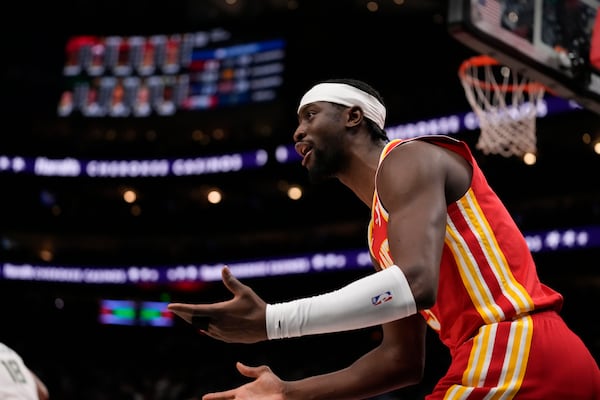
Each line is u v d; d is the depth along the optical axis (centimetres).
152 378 2205
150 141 2514
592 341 1811
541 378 218
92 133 2533
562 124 1811
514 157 1909
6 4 2558
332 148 256
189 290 2528
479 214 234
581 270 1777
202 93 2486
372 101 260
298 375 2162
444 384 228
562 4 480
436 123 2023
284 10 2552
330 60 2412
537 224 1825
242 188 2453
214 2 2672
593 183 1833
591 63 489
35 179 2502
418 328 273
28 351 2448
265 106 2428
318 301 209
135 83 2533
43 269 2495
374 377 269
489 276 229
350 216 2261
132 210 2581
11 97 2511
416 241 213
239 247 2430
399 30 2328
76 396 2189
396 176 227
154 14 2686
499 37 439
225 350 2333
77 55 2575
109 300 2542
